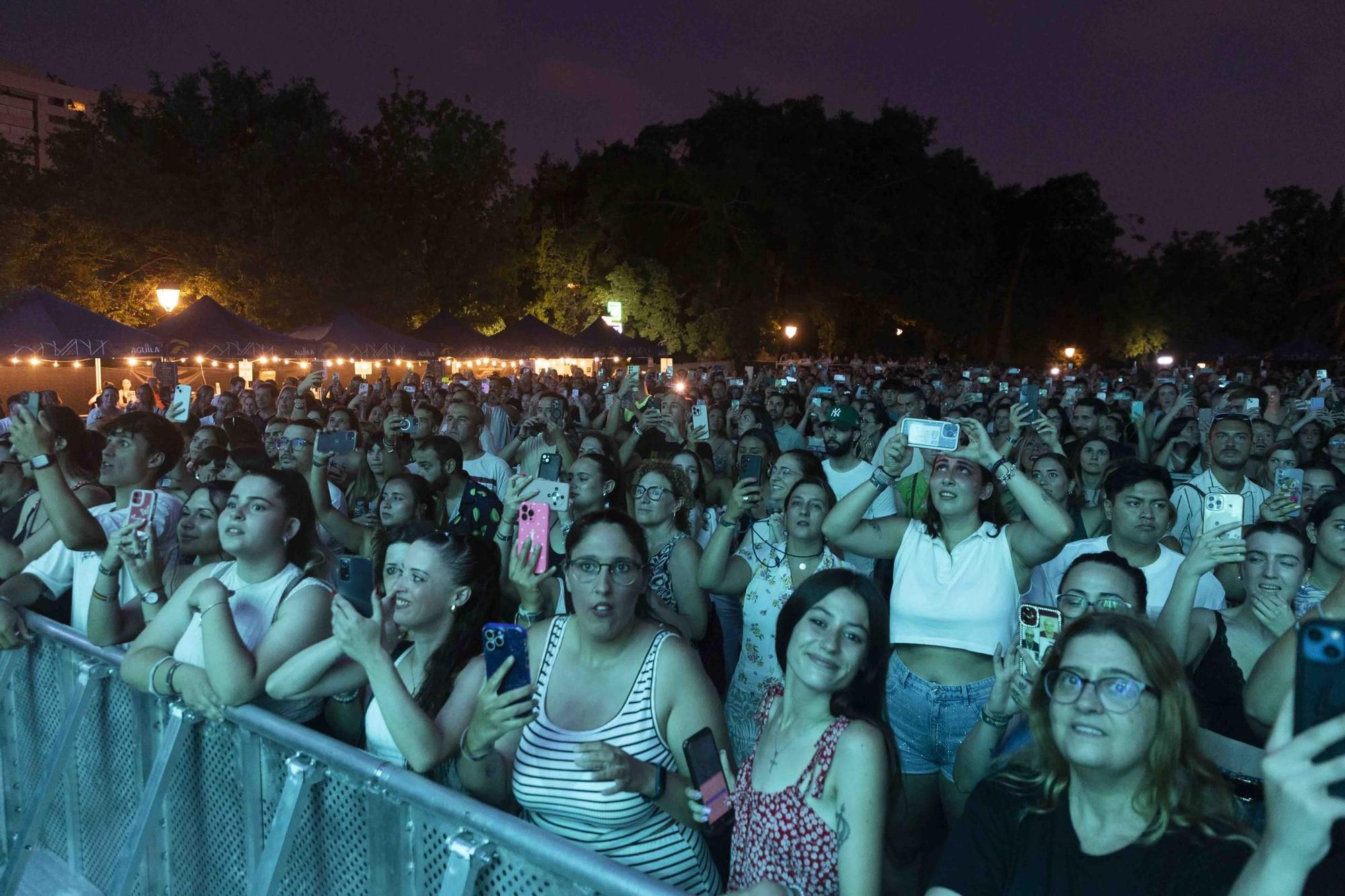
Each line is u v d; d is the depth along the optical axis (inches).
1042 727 82.1
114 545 149.7
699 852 114.7
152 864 137.2
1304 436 358.3
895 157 2263.8
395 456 291.6
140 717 143.5
